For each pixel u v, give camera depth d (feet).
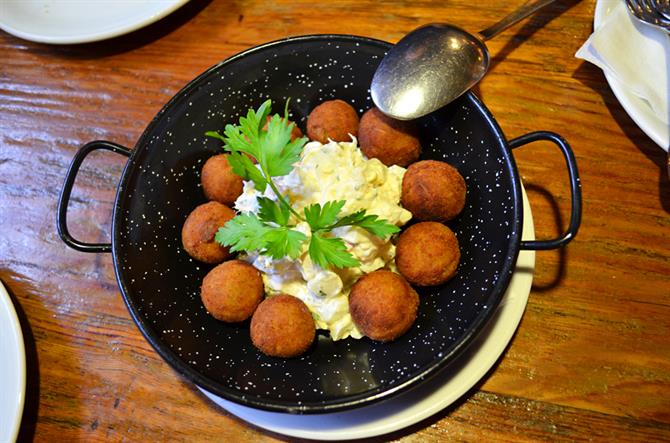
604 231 1.09
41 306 1.19
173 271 1.10
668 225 1.08
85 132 1.36
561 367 1.00
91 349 1.14
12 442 0.97
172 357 0.92
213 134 1.05
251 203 1.08
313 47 1.13
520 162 1.16
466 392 1.00
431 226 1.03
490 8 1.31
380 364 0.98
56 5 1.43
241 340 1.06
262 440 1.02
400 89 1.10
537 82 1.22
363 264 1.03
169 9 1.34
